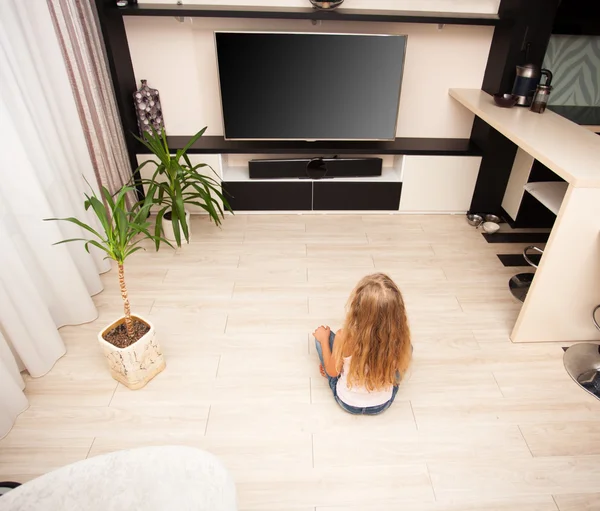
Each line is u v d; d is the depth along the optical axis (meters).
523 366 2.25
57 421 1.96
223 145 3.29
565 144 2.24
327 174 3.40
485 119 2.71
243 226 3.36
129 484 1.10
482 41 3.11
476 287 2.78
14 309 1.95
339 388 1.94
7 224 2.01
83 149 2.52
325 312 2.56
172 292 2.70
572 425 1.98
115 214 1.80
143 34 3.02
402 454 1.85
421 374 2.19
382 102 3.13
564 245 2.04
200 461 1.14
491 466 1.82
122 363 1.98
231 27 3.02
